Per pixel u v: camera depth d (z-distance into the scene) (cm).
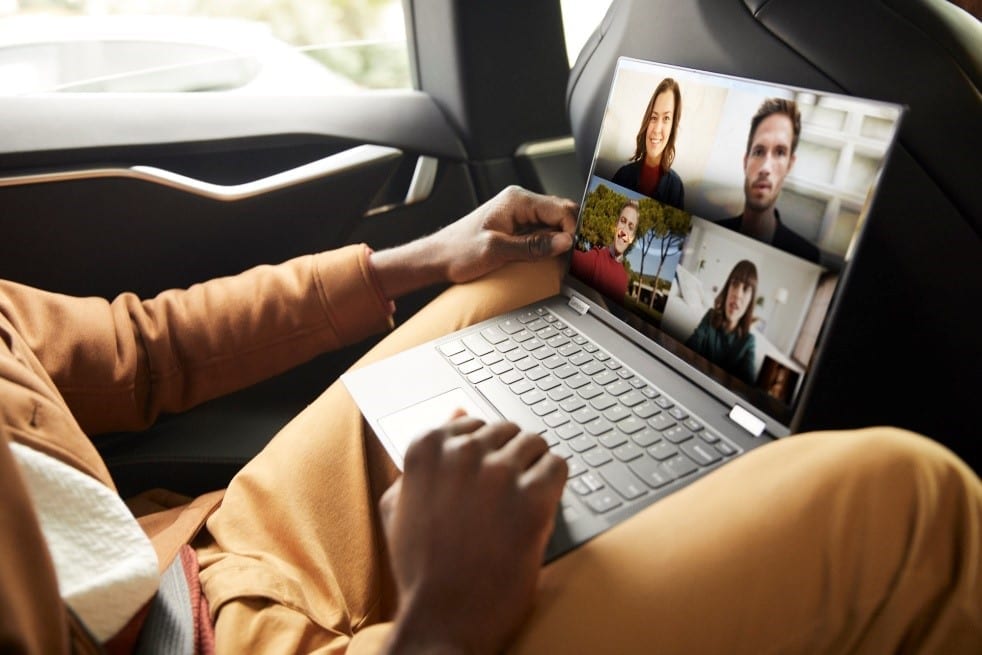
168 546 55
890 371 66
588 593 38
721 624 35
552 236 74
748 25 66
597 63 87
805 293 50
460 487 39
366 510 61
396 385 64
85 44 92
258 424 88
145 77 93
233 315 71
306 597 54
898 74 57
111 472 78
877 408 68
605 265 69
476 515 38
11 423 46
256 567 53
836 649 35
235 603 50
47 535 44
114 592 44
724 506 39
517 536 38
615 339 66
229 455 83
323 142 96
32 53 88
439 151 104
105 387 64
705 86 59
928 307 61
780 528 36
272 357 73
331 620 53
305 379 96
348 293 74
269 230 93
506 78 105
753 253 54
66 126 80
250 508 60
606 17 87
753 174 54
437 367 66
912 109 56
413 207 104
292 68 100
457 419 46
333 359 98
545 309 72
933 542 34
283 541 58
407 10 103
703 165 59
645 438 54
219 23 99
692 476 50
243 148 90
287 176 92
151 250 86
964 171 55
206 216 88
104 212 82
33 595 31
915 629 35
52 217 79
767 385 52
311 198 95
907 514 35
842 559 35
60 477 46
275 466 63
